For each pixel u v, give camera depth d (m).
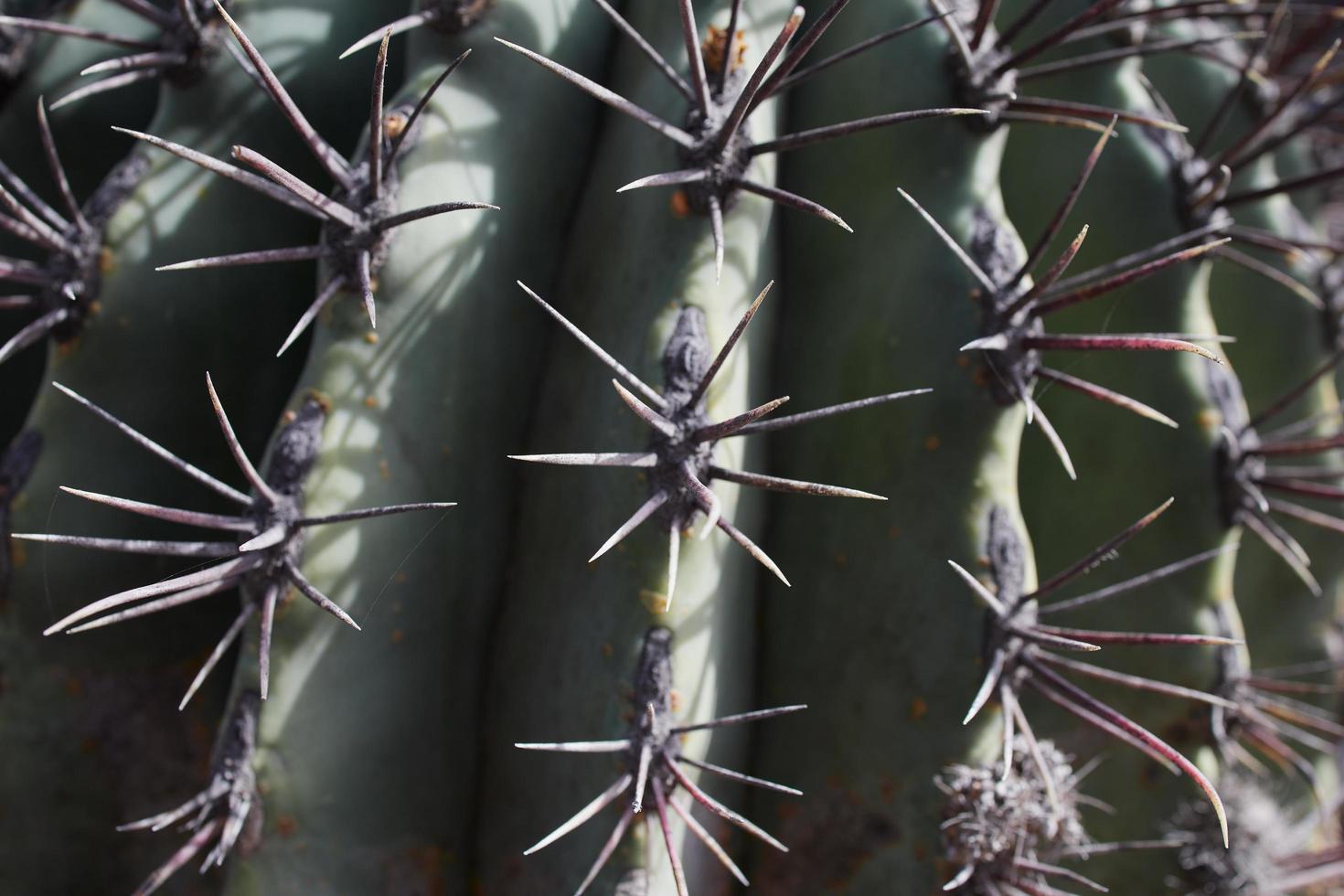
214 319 0.36
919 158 0.35
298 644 0.34
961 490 0.35
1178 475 0.38
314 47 0.36
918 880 0.35
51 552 0.36
